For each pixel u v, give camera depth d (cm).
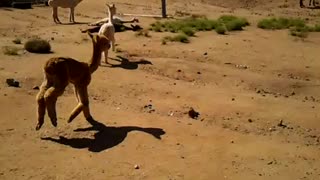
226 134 993
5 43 1762
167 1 3675
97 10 3003
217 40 1972
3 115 1023
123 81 1333
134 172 811
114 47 1697
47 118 1022
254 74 1494
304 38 2081
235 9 3459
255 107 1168
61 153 870
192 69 1509
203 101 1195
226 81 1411
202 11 3188
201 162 858
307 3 3831
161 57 1667
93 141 925
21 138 922
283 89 1373
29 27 2203
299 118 1106
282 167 856
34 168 811
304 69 1583
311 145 968
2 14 2497
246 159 880
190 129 1005
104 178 787
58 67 920
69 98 1161
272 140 980
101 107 1116
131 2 3491
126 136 949
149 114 1087
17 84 1226
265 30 2286
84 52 1673
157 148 904
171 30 2191
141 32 2072
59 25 2317
